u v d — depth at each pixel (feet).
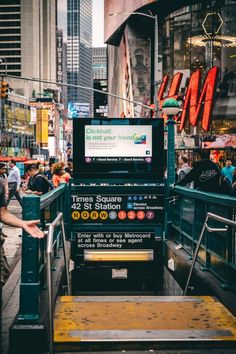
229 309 19.25
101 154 34.53
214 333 16.96
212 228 22.11
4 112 339.77
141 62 223.30
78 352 16.24
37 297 16.42
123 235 34.65
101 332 17.07
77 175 34.45
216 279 22.53
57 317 18.92
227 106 151.74
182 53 169.27
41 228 19.49
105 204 34.53
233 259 20.47
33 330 15.90
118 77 283.38
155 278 35.19
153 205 34.68
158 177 34.73
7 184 58.75
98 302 21.16
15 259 30.83
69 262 30.27
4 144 336.90
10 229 46.32
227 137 150.30
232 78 153.28
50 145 451.12
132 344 16.37
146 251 34.81
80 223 34.58
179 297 21.80
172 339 16.46
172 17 173.47
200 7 163.02
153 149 34.71
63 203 34.53
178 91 167.53
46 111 392.68
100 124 34.40
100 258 34.71
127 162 34.58
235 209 20.02
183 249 30.48
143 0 188.44
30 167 41.34
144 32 223.51
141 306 20.51
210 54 160.66
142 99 221.25
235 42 155.33
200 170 28.40
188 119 159.74
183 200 30.35
